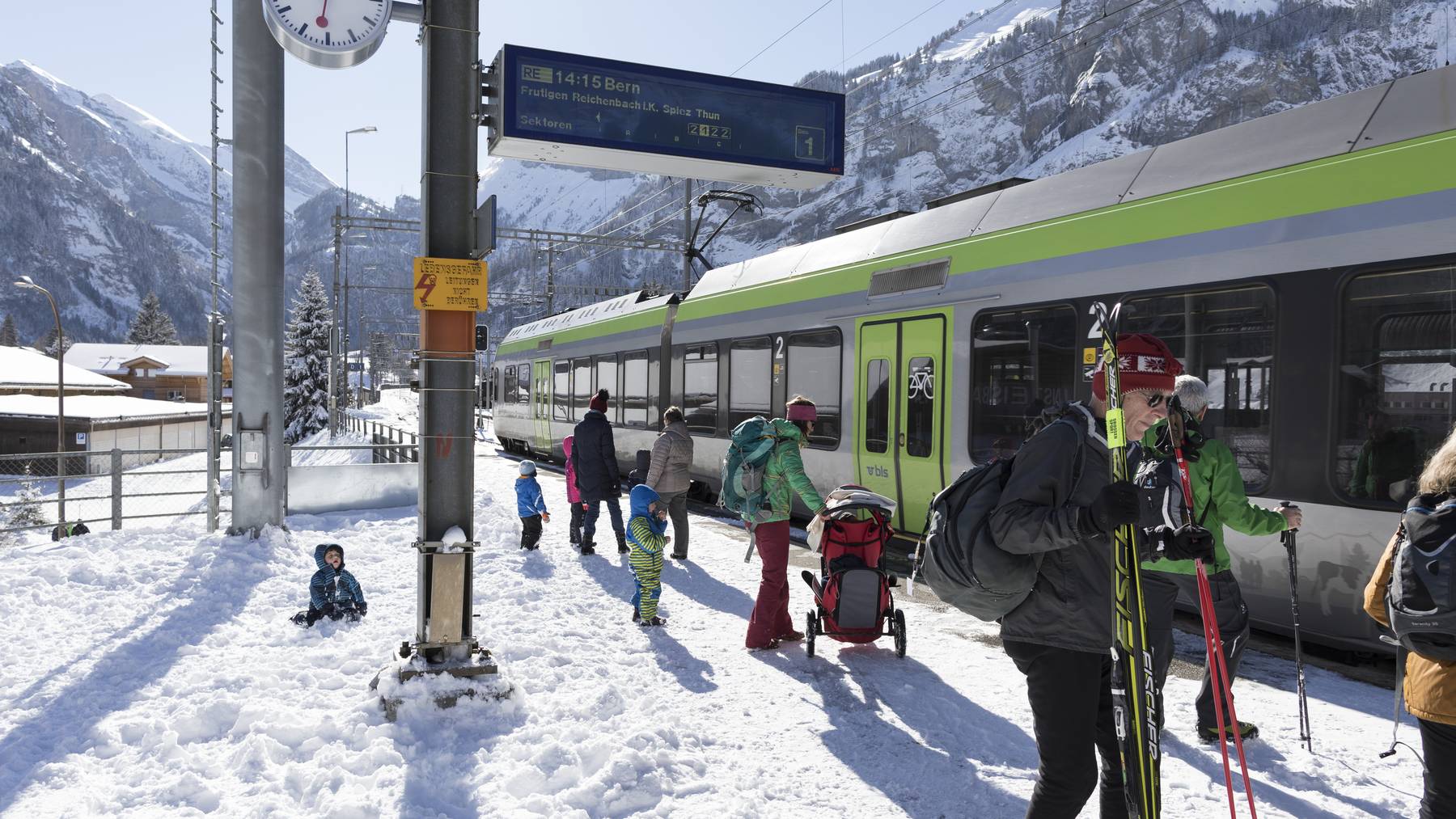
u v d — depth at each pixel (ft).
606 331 63.72
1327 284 19.51
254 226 34.65
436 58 18.04
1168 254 23.15
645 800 13.21
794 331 39.78
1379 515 18.37
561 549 33.76
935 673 19.31
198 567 29.66
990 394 28.86
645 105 30.96
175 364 397.60
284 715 16.16
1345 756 14.71
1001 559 9.28
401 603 25.44
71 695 17.92
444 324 17.80
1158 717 8.87
